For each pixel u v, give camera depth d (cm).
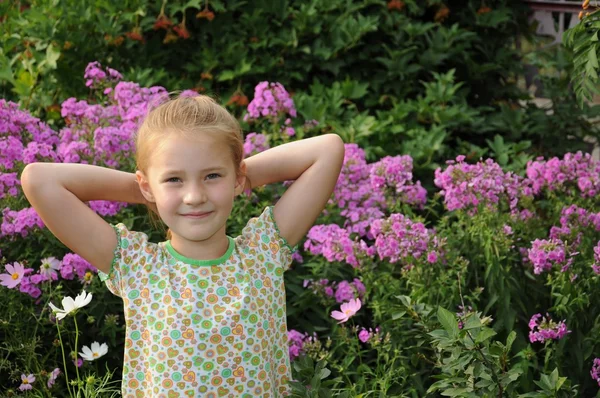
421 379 340
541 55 623
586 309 347
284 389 238
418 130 528
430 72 582
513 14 632
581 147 581
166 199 217
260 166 246
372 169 407
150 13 577
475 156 525
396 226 350
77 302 289
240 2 590
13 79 545
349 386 321
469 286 365
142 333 224
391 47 602
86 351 306
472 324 245
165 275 224
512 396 276
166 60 582
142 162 223
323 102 552
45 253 366
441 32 593
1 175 368
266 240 238
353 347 341
